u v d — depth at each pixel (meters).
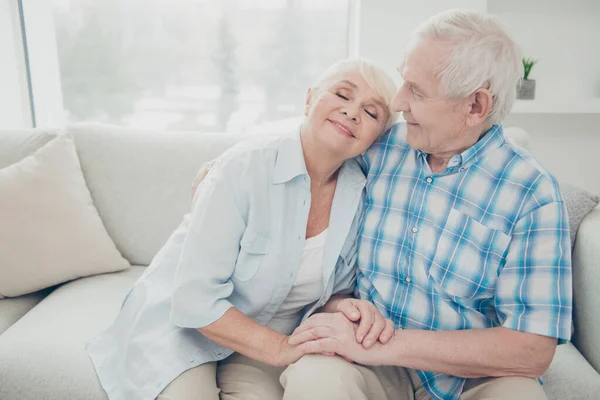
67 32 2.52
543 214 1.13
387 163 1.36
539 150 2.38
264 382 1.24
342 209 1.30
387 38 2.14
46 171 1.72
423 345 1.13
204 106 2.58
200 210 1.21
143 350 1.22
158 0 2.46
